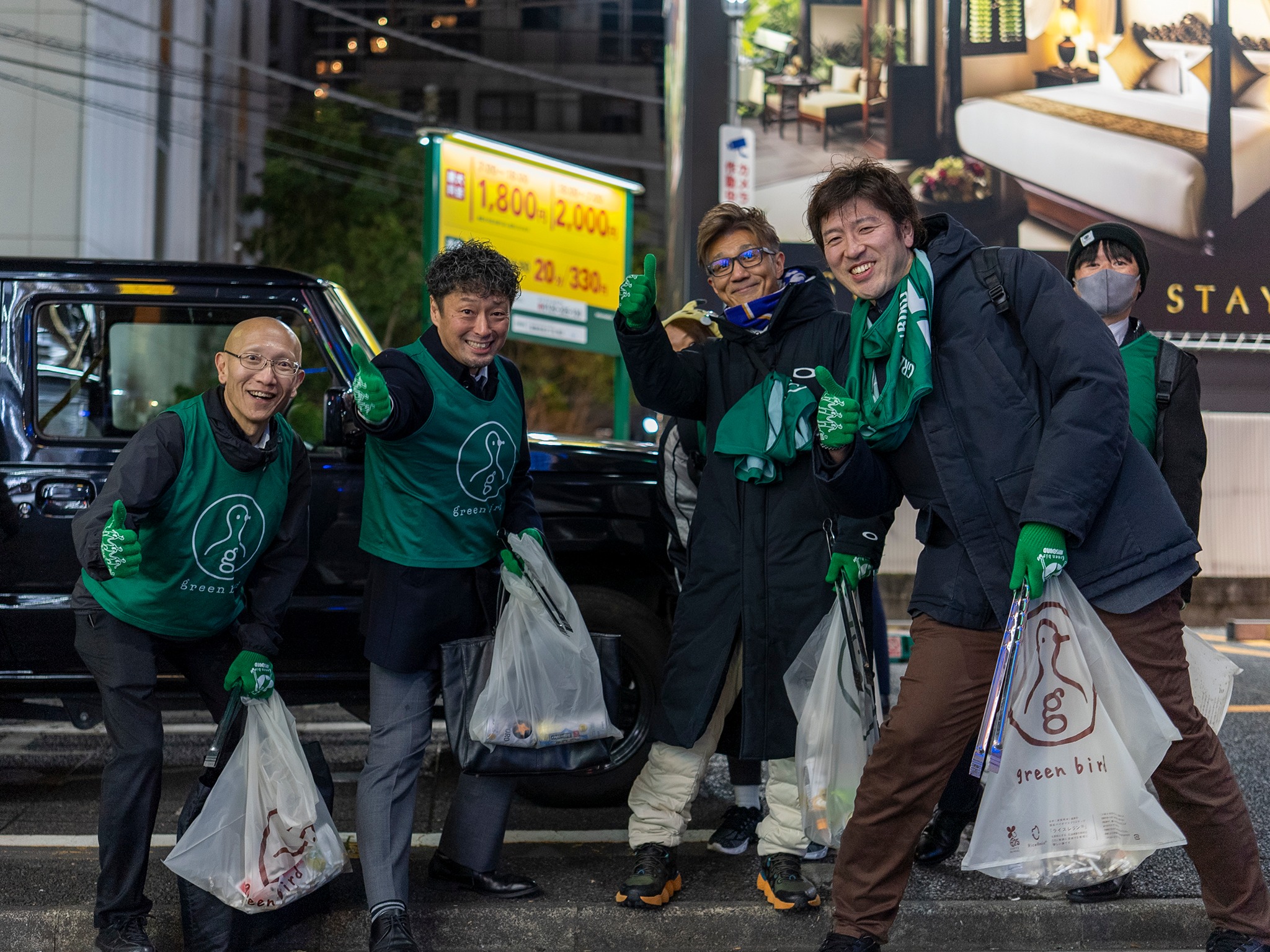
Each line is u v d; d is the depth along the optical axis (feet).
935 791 7.97
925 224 8.39
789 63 34.01
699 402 10.12
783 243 33.99
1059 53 34.04
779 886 9.31
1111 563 7.72
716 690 9.34
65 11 47.85
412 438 8.86
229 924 8.40
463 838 9.62
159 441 8.39
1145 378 9.77
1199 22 33.55
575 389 96.17
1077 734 7.52
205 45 78.38
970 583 7.89
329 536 11.94
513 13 134.31
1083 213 33.96
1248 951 7.93
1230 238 33.40
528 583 9.30
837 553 9.14
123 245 55.16
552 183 41.91
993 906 9.43
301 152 80.43
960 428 7.89
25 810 12.15
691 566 9.75
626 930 9.25
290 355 8.80
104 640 8.64
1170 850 10.97
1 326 11.80
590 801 12.31
